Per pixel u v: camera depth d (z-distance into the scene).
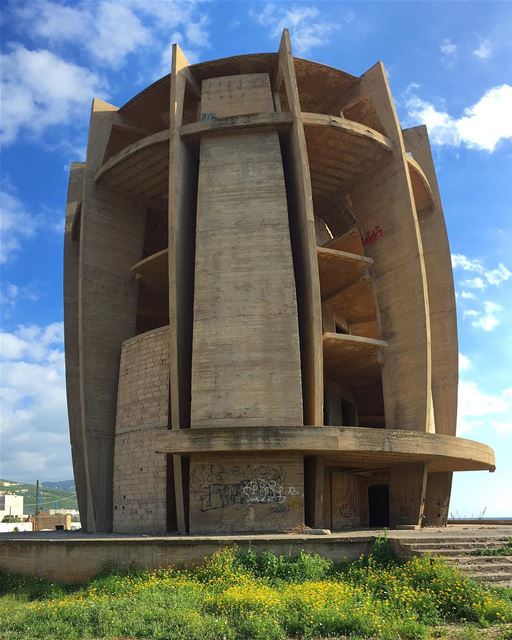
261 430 18.27
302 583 12.12
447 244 28.86
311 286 21.05
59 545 15.23
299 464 19.19
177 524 21.83
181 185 23.27
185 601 10.74
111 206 27.59
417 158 30.12
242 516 18.81
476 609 9.60
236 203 22.39
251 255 21.56
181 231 22.95
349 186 27.53
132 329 27.02
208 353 20.58
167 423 22.62
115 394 25.73
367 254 26.27
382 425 38.19
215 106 25.12
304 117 23.16
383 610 9.75
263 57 25.58
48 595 13.79
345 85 27.27
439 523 27.16
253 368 20.20
